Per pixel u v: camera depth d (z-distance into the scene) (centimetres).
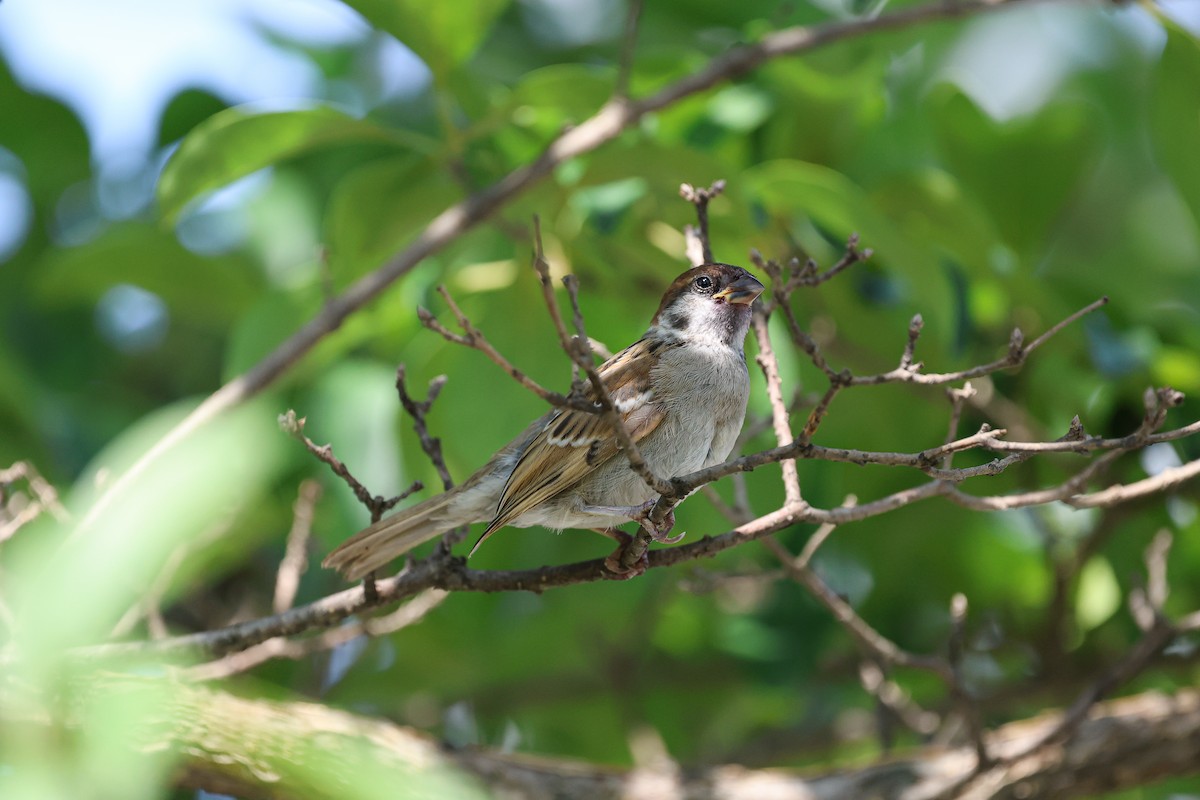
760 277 1030
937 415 1142
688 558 727
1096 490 1130
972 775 933
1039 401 1170
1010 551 1242
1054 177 1116
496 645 1280
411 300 1039
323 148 1229
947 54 1438
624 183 1010
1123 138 1490
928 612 1290
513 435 956
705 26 1208
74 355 1291
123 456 970
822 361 609
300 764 825
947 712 1249
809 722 1357
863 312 1116
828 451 630
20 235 1315
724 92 1091
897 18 950
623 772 959
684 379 848
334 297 975
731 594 1332
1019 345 621
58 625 616
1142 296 1261
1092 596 1200
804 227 1078
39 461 1102
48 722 608
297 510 955
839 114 1091
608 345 1011
